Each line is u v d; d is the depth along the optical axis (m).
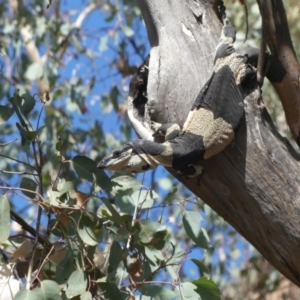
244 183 8.07
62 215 7.63
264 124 8.30
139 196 8.46
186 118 8.54
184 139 8.27
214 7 8.98
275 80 8.89
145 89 9.20
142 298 7.84
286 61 8.84
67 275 7.62
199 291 7.86
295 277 8.19
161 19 8.84
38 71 12.95
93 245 7.68
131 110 9.18
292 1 14.99
